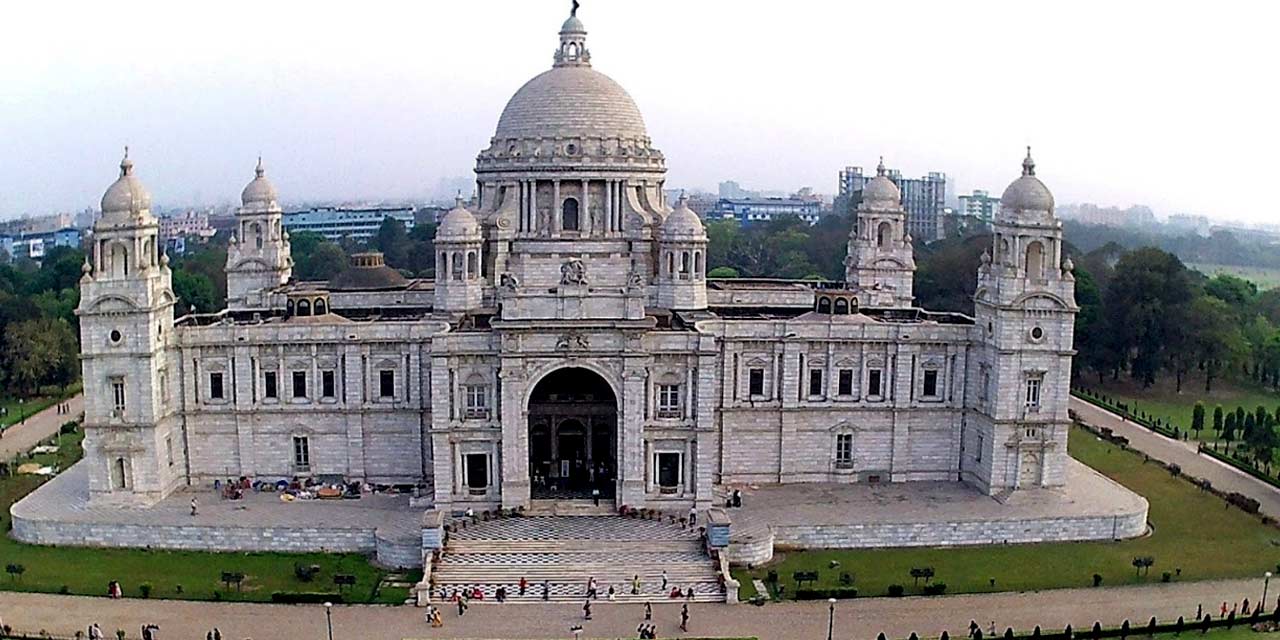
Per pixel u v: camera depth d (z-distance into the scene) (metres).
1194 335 184.50
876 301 152.50
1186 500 125.19
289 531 106.19
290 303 125.31
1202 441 153.25
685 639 85.62
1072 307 115.62
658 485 112.75
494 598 94.50
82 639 84.81
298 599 93.44
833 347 122.62
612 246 137.75
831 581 99.06
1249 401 183.38
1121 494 120.19
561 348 109.25
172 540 106.69
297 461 121.69
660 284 130.88
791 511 113.31
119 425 112.75
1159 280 185.00
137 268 112.62
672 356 110.50
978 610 92.62
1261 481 132.75
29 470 132.75
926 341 122.75
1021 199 116.25
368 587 97.06
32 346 173.38
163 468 116.00
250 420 120.44
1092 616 91.38
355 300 146.12
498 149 140.88
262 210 156.38
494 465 111.62
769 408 122.62
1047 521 111.00
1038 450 118.50
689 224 129.50
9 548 106.50
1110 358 189.62
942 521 109.94
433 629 87.81
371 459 121.62
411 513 111.44
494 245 136.62
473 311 126.00
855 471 124.88
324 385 120.62
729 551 102.62
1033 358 117.00
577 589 96.12
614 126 139.25
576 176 136.75
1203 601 95.00
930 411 124.50
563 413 123.56
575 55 145.38
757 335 121.31
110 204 112.38
